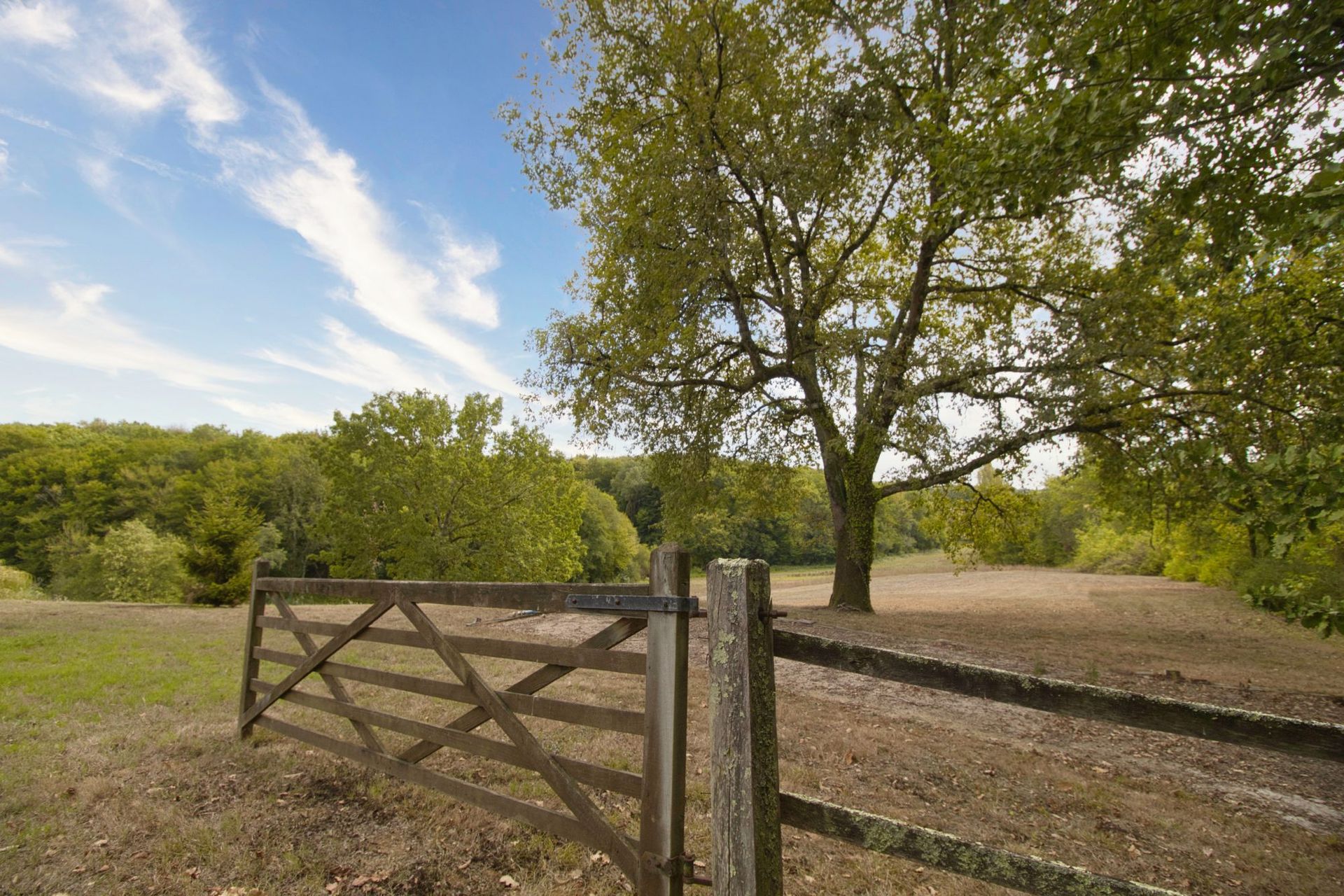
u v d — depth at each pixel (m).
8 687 6.73
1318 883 3.65
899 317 17.77
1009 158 5.85
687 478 17.08
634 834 3.63
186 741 5.04
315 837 3.54
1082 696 1.97
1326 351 9.46
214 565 17.22
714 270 13.78
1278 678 9.34
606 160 14.12
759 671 2.19
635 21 13.95
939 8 13.05
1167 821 4.46
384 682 3.96
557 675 3.00
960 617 16.38
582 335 15.40
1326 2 4.14
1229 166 5.37
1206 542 16.36
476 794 3.39
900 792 4.71
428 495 33.66
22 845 3.42
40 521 52.25
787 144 13.81
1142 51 5.18
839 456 16.58
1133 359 12.88
